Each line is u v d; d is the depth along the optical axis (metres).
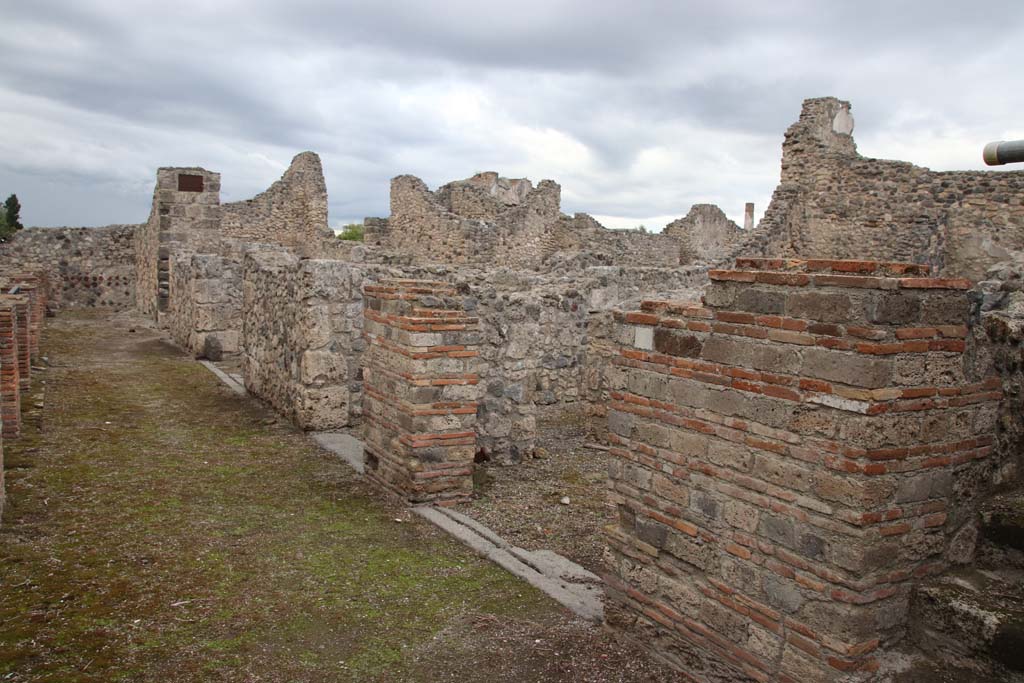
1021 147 3.31
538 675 4.30
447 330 7.20
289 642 4.61
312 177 31.78
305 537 6.35
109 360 15.97
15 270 23.42
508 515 7.16
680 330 4.27
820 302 3.53
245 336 13.13
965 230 16.28
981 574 3.84
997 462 4.30
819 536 3.55
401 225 24.92
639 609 4.59
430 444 7.24
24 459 8.18
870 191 17.58
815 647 3.58
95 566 5.55
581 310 12.61
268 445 9.50
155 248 23.44
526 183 32.06
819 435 3.54
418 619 4.97
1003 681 3.38
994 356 4.29
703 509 4.16
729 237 29.34
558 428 10.97
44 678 4.05
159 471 8.07
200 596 5.16
